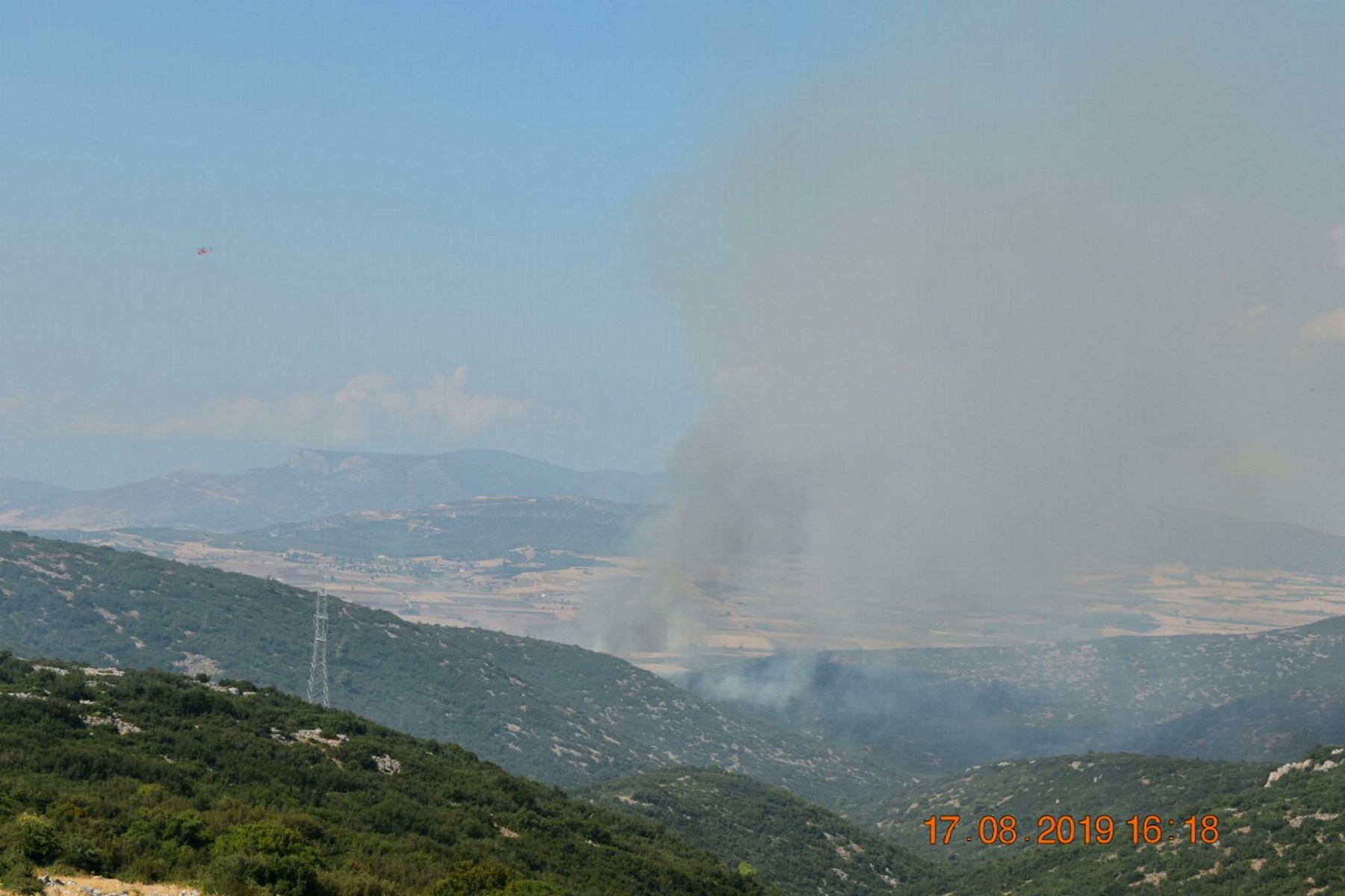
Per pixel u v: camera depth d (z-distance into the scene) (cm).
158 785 10806
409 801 13025
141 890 8244
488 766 16475
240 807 10838
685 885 13612
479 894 9956
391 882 9944
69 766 11088
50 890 7875
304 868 9150
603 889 12275
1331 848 14700
